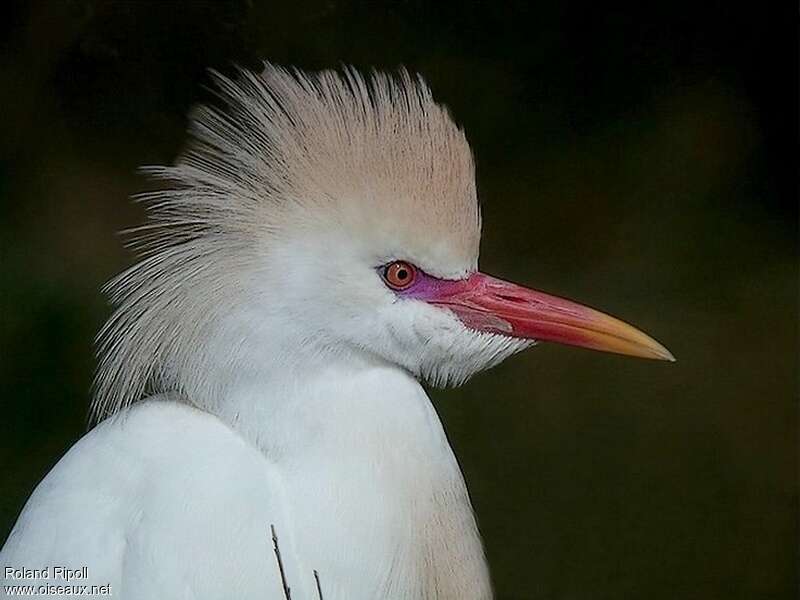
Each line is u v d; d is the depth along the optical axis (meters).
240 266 2.19
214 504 2.18
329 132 2.19
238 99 2.20
